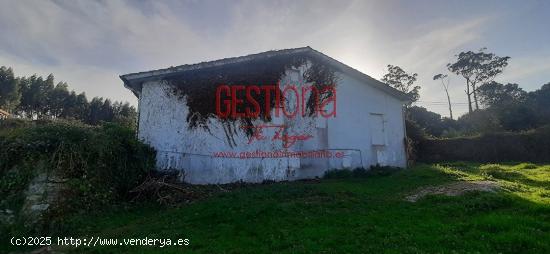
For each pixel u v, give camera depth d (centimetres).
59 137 1026
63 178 980
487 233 678
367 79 1761
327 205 977
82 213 948
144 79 1443
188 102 1445
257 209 911
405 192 1162
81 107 7212
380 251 620
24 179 940
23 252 750
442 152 2673
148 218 953
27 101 6712
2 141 991
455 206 905
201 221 873
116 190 1103
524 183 1288
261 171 1466
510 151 2509
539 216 772
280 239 711
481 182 1230
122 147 1166
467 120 4903
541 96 5422
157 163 1394
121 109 7494
